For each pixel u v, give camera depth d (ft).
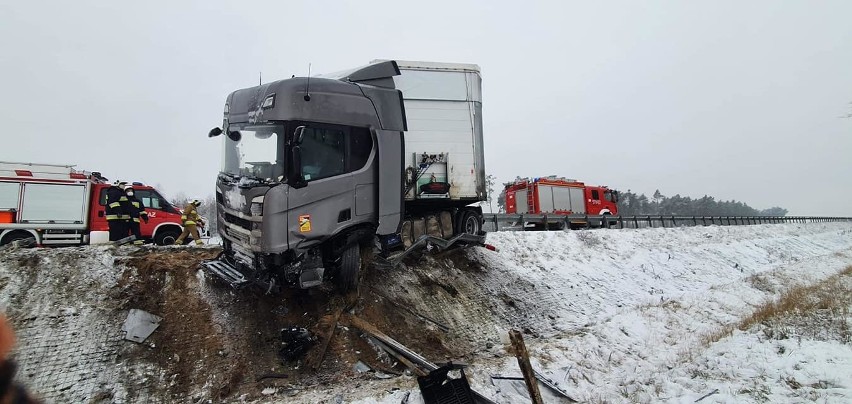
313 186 25.89
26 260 25.36
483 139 38.19
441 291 35.78
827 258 85.56
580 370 27.89
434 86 36.47
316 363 24.54
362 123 28.66
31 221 42.98
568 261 50.88
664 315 41.86
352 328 27.43
